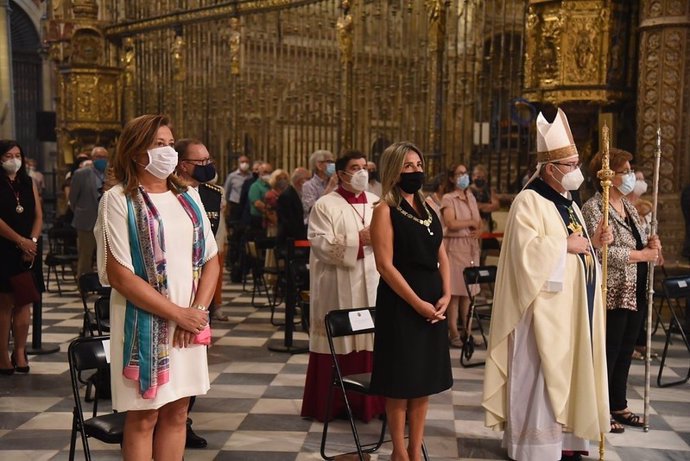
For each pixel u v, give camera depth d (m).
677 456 4.41
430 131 9.43
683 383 5.93
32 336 6.95
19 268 5.95
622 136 8.57
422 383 3.73
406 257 3.77
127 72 14.48
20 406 5.26
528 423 4.14
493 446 4.53
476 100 10.29
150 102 14.21
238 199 11.81
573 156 4.14
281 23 12.59
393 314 3.76
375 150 10.98
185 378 3.13
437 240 3.83
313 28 12.39
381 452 4.46
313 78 12.29
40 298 6.75
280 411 5.18
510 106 9.05
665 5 7.88
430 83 9.42
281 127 12.62
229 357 6.66
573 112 7.95
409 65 10.41
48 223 18.64
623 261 4.68
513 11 9.18
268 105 12.76
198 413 5.12
